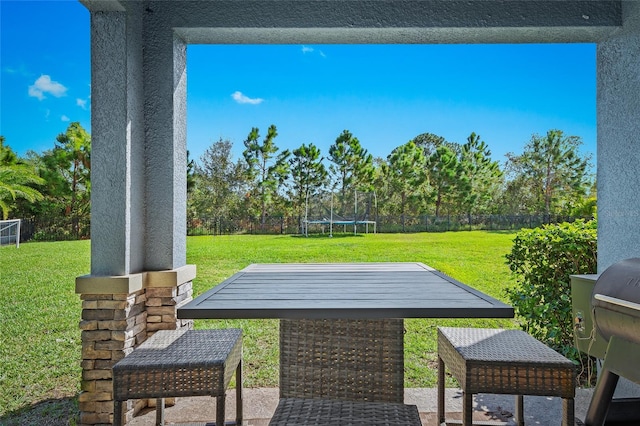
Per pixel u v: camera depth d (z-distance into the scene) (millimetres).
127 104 2779
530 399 3062
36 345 4238
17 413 3062
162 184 3062
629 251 2904
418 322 5215
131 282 2713
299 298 1984
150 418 2818
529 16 3020
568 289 3705
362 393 2346
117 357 2697
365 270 3152
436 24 3025
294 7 3025
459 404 3016
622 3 2996
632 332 1689
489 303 1838
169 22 3025
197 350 1999
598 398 1870
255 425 2707
